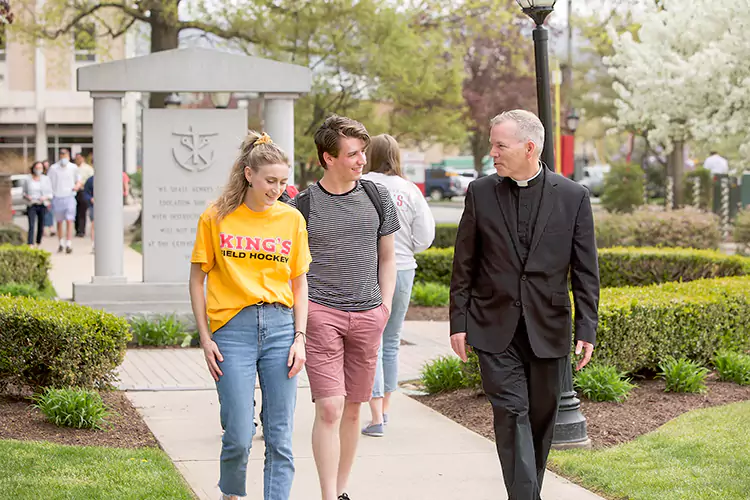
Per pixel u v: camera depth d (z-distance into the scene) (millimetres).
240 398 4535
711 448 6207
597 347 7812
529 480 4652
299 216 4703
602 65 37531
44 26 24328
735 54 14266
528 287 4785
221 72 11328
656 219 19109
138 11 24172
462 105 37062
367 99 24391
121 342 7363
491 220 4832
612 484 5473
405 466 6039
